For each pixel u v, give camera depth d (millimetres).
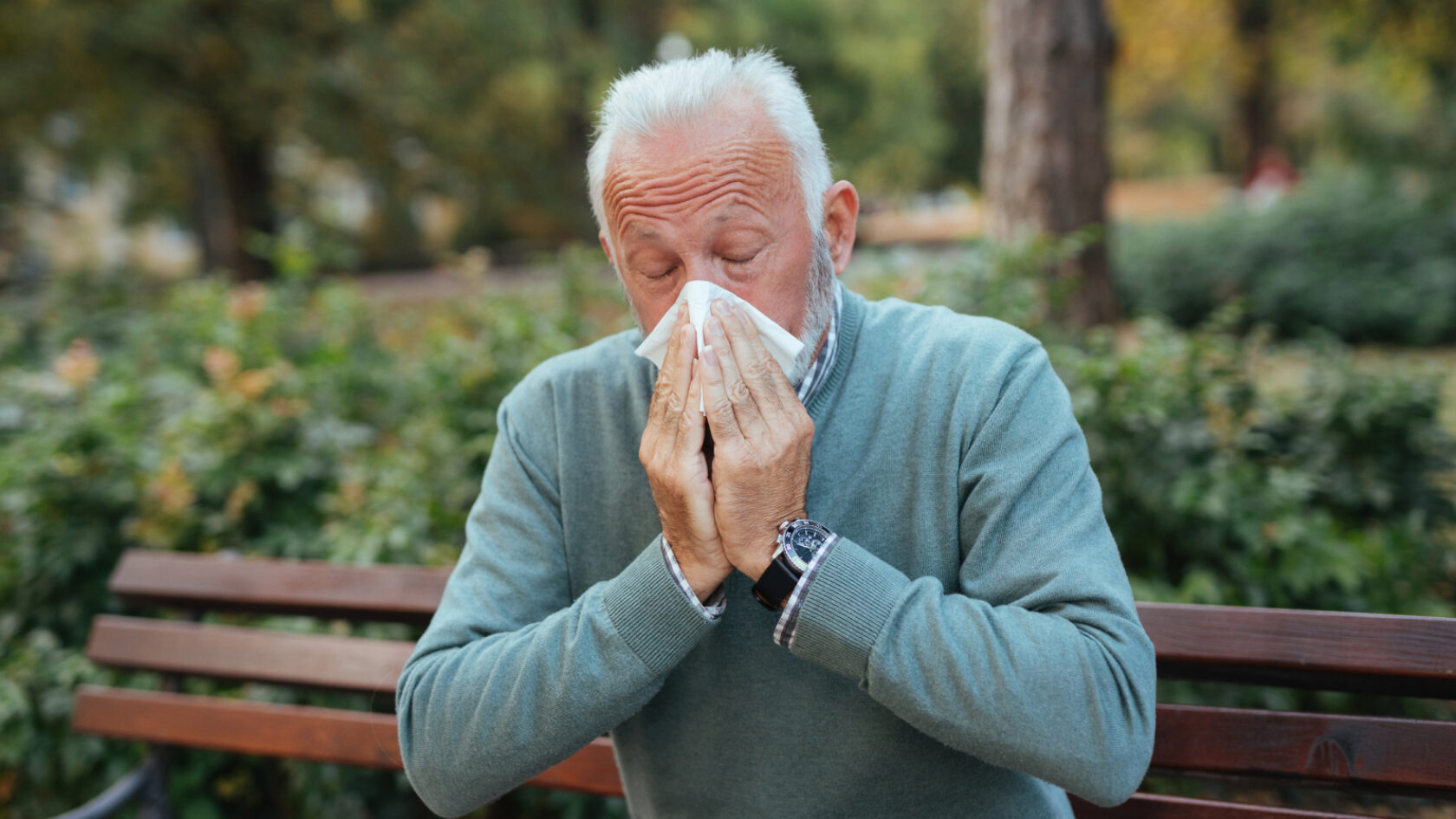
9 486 2471
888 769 1091
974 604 959
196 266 15719
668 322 1010
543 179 14508
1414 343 7633
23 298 6336
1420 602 2213
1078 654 921
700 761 1142
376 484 2559
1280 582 2168
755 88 1021
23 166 12828
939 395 1088
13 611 2354
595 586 1067
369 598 1631
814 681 1089
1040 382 1073
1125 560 2350
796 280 1043
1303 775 1243
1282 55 12211
